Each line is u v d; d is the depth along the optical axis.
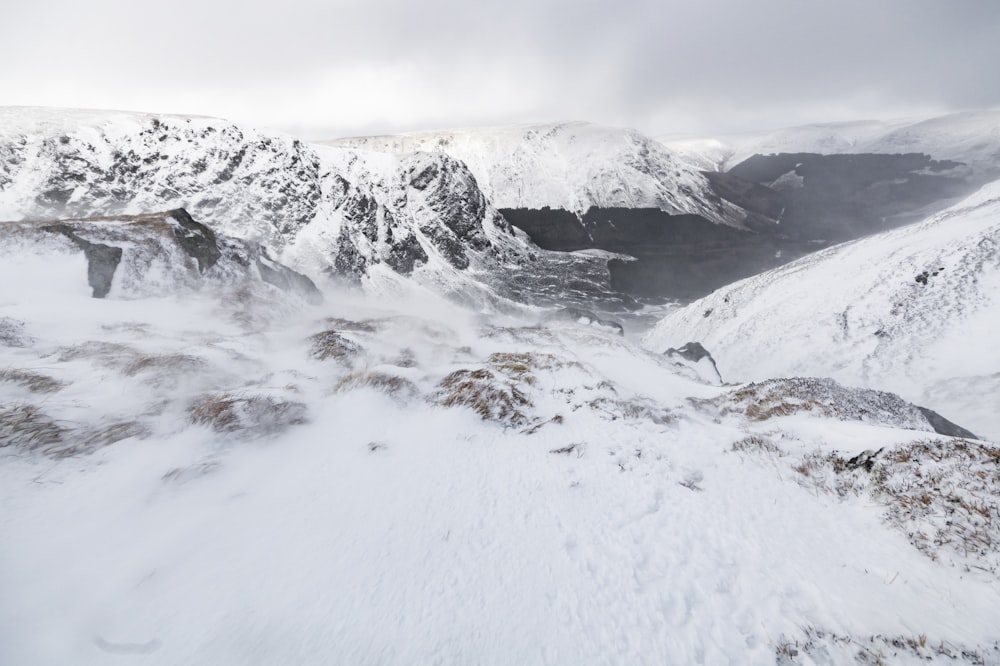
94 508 7.20
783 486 8.61
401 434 11.02
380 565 6.27
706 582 6.03
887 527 7.04
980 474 7.56
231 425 10.08
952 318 41.53
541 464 9.66
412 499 8.06
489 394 12.98
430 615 5.44
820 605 5.54
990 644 4.80
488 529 7.22
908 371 39.84
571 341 30.72
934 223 57.28
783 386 16.44
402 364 17.69
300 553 6.45
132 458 8.73
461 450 10.28
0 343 14.44
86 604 5.34
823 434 10.97
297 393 12.77
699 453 10.20
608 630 5.28
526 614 5.50
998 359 35.66
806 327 51.84
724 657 4.90
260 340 19.78
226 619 5.20
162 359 13.96
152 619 5.17
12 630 4.91
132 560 6.12
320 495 8.09
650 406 13.85
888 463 8.59
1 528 6.45
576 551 6.71
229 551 6.41
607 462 9.75
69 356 14.16
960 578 5.80
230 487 8.19
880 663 4.69
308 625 5.20
